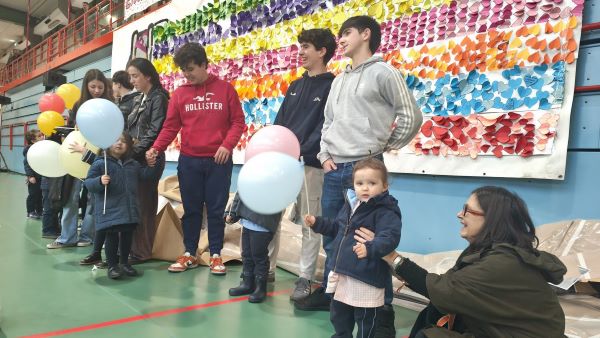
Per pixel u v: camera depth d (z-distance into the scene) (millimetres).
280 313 2025
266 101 3857
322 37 2242
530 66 2256
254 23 3980
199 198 2676
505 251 1112
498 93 2367
